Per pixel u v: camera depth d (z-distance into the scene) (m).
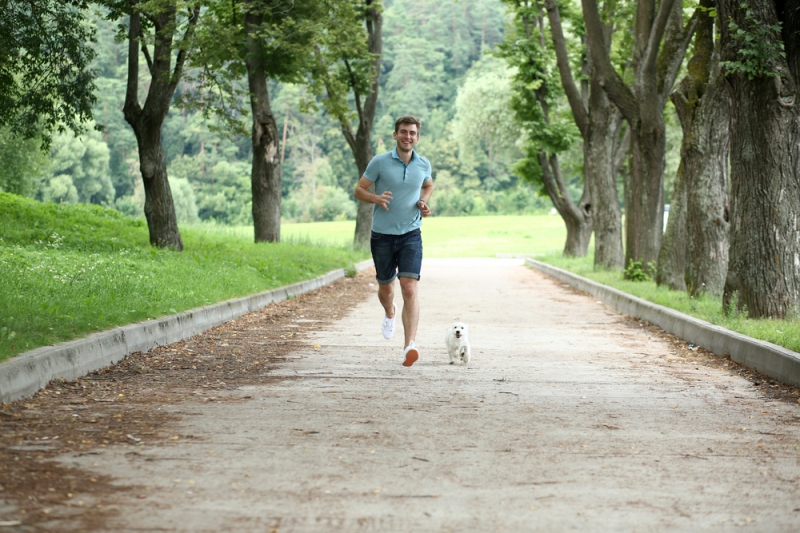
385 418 5.98
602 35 20.47
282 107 125.00
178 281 13.75
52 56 20.50
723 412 6.40
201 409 6.18
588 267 27.52
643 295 15.86
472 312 15.54
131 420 5.72
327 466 4.64
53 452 4.77
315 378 7.80
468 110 54.78
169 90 19.50
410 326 8.17
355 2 28.94
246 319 13.14
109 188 93.31
